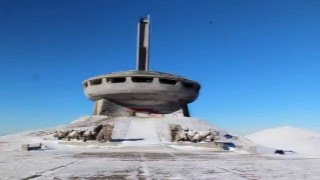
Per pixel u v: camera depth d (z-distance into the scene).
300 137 77.12
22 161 24.94
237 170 19.14
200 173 17.19
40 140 58.78
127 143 56.16
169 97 90.00
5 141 59.12
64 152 40.69
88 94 95.12
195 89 96.62
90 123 74.31
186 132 61.19
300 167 22.12
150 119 77.25
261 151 51.09
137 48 97.12
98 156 32.47
